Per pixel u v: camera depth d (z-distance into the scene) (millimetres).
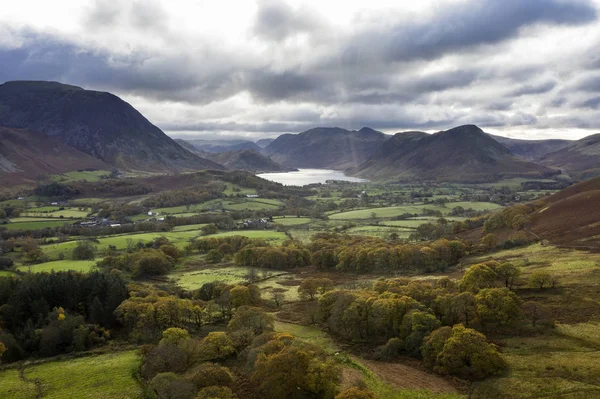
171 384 62438
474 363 64750
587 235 132000
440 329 72438
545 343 69312
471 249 158750
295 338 77875
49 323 97062
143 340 91688
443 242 155250
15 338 92625
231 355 77875
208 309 104688
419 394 61281
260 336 77875
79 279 118938
